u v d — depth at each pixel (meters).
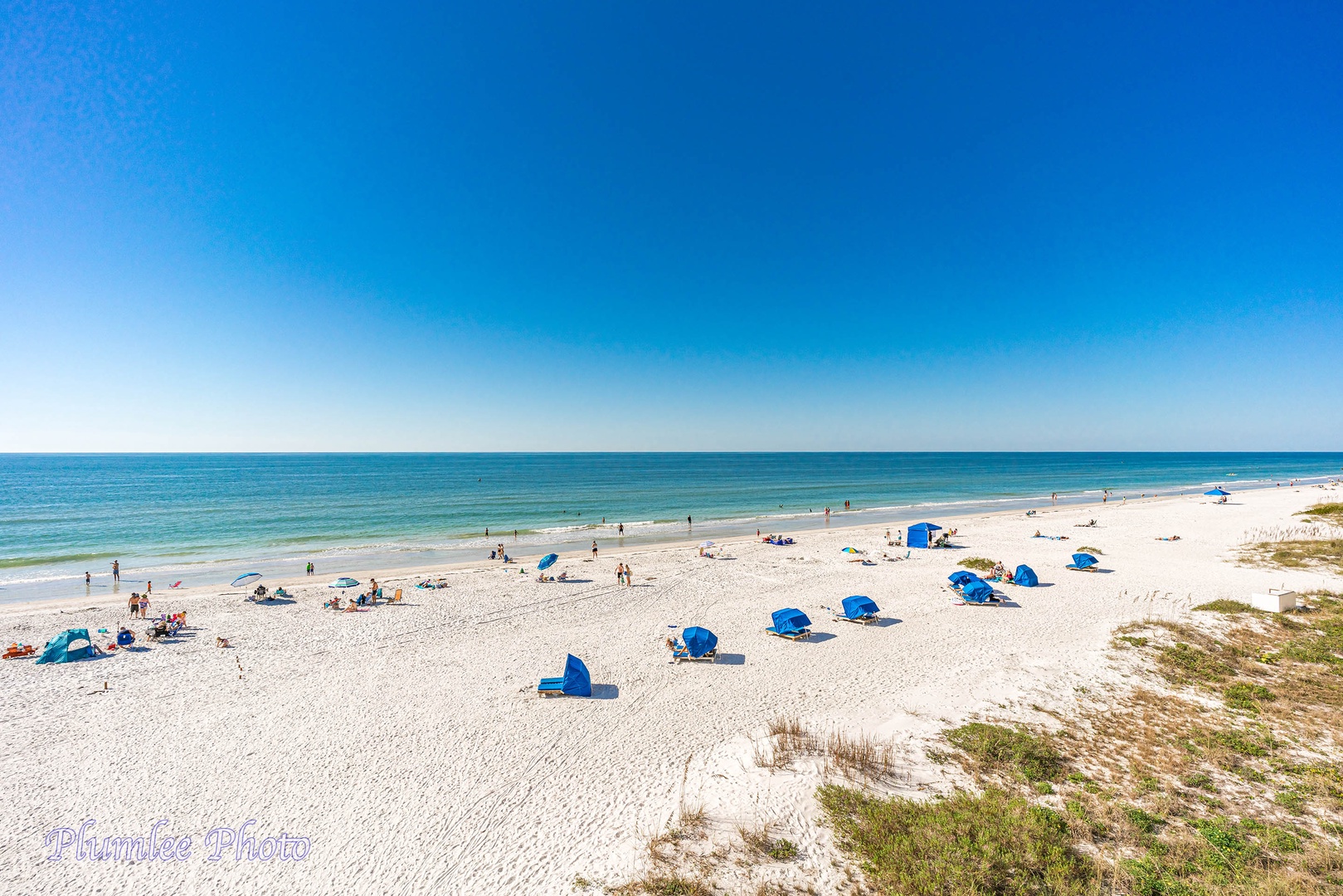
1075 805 10.71
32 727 15.94
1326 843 9.48
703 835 10.47
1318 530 38.88
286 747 14.84
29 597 30.52
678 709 16.56
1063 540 42.16
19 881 10.41
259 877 10.40
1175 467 182.50
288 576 35.31
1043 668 18.12
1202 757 12.38
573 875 9.88
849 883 8.91
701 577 32.62
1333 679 16.02
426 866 10.48
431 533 51.88
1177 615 22.97
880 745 13.47
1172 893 8.35
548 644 22.34
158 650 21.83
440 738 15.21
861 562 36.16
